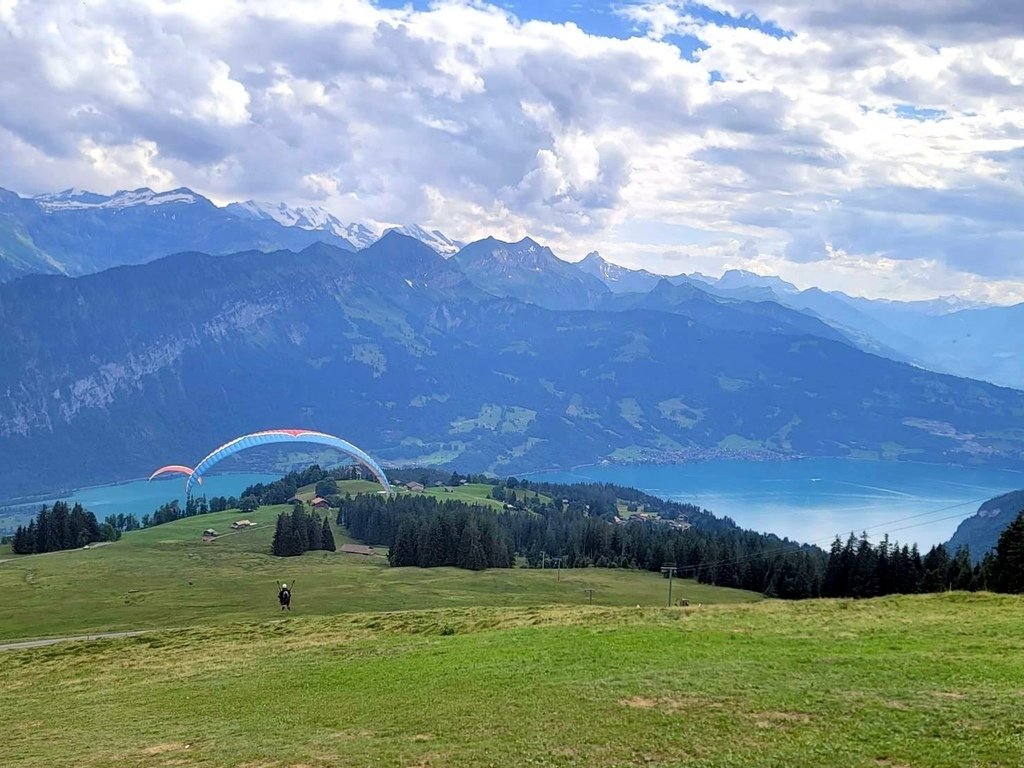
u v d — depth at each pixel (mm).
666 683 32719
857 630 42844
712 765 24000
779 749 24875
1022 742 24188
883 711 27688
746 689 31266
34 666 57656
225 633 62688
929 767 23000
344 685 38719
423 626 57031
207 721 34844
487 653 42406
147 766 28672
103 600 111125
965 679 31375
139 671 50438
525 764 25188
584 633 46281
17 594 117125
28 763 30516
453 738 28344
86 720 37625
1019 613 46500
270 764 27484
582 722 28656
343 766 26484
